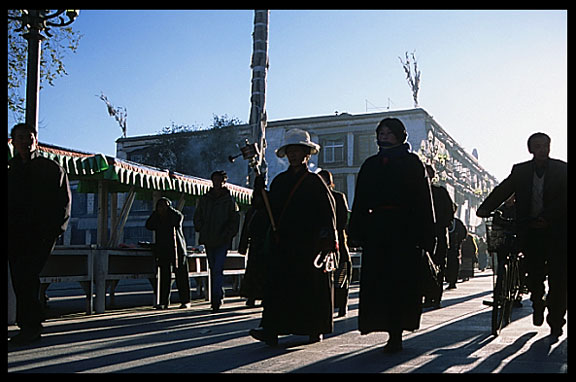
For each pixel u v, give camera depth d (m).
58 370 4.43
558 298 5.66
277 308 5.33
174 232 9.77
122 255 9.23
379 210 5.02
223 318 8.16
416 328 4.99
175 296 12.95
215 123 49.72
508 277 6.21
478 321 7.29
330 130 47.72
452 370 4.20
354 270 17.62
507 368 4.25
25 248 5.70
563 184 5.65
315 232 5.35
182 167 48.91
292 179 5.46
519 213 5.82
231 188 13.70
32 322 5.75
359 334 6.17
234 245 15.08
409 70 47.38
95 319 8.09
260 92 15.55
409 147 5.16
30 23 8.62
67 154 8.91
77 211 49.84
